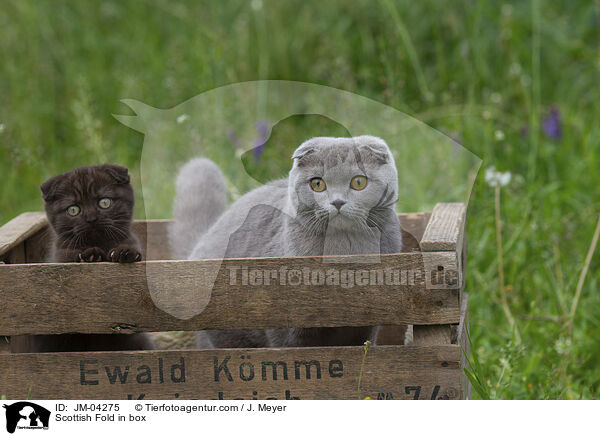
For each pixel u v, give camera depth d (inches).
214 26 458.6
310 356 189.9
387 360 187.3
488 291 281.3
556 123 369.7
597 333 262.7
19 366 194.5
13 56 451.5
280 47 446.3
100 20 505.0
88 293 191.5
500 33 434.3
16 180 392.8
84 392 195.2
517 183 330.3
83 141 395.9
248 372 191.9
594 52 432.5
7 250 217.6
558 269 277.7
